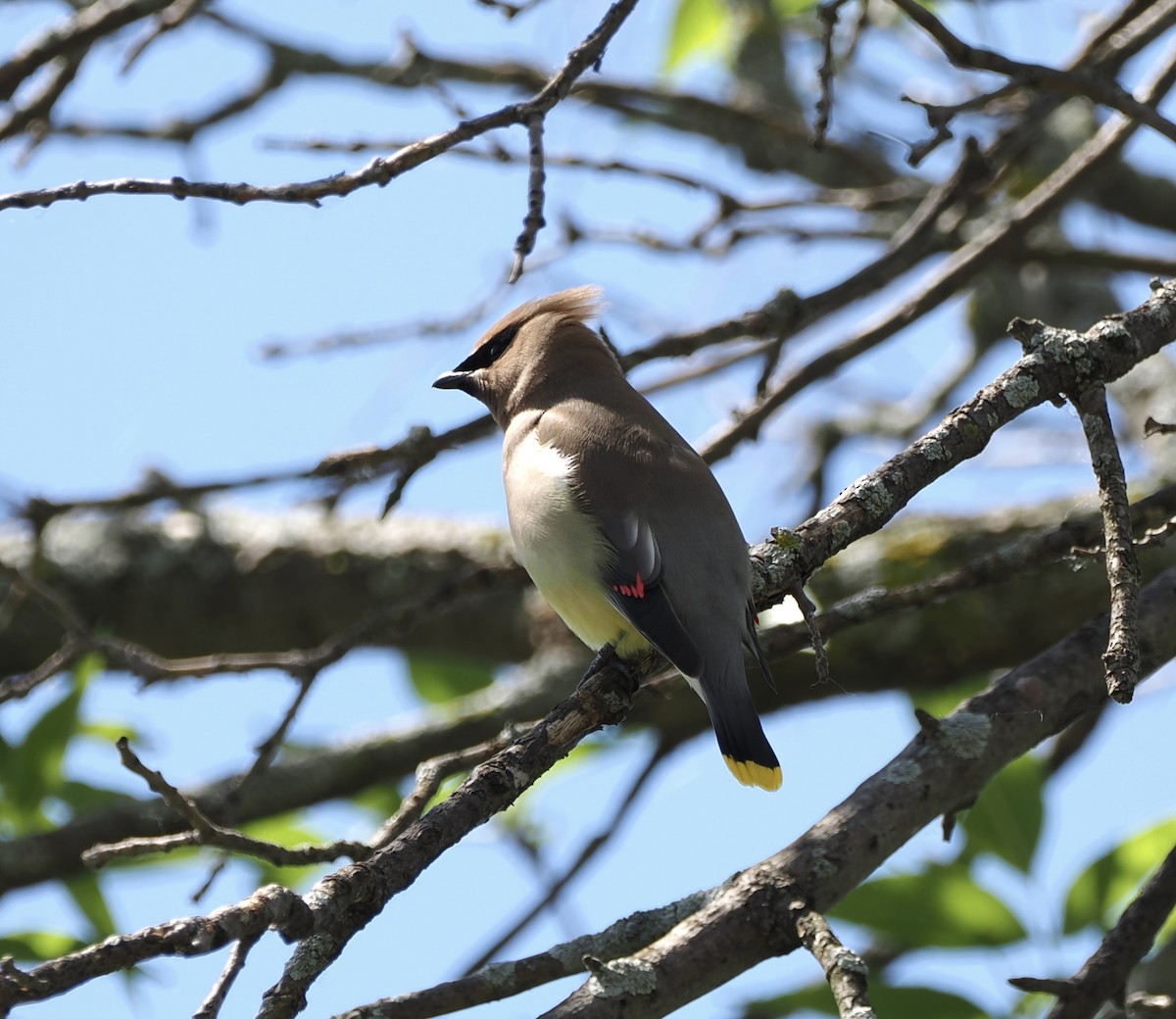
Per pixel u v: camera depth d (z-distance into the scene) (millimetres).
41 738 10734
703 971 6570
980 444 7711
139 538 13789
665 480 8930
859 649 12164
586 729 7613
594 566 8703
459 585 10047
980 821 9016
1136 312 7859
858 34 10719
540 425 9594
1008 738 7516
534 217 7090
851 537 7695
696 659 8188
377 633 9977
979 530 12406
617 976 6477
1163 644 7910
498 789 6660
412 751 11781
